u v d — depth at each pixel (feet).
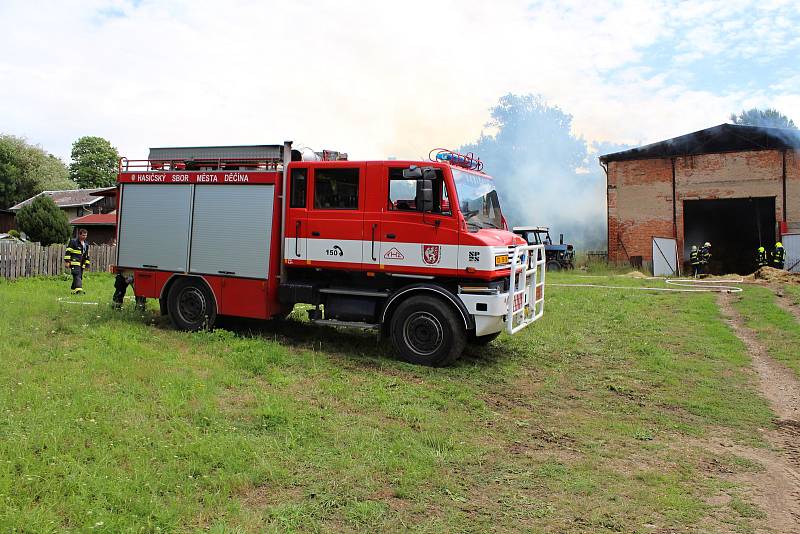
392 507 12.99
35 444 14.26
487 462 15.90
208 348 26.45
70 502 11.84
